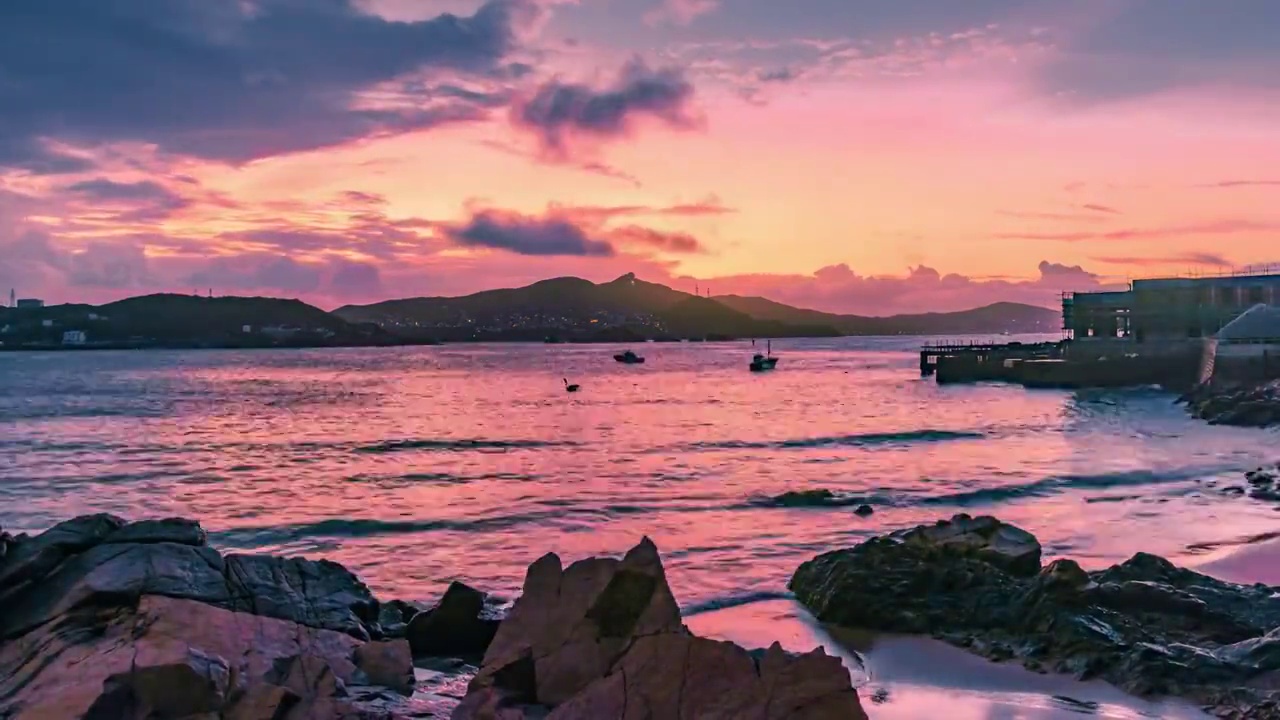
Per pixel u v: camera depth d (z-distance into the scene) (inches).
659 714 398.6
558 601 485.7
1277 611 694.5
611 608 472.1
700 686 406.6
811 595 813.2
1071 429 2460.6
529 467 1830.7
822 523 1213.7
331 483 1643.7
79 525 614.9
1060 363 3848.4
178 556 599.8
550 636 471.2
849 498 1379.2
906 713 560.7
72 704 433.7
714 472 1734.7
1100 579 752.3
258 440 2356.1
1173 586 741.3
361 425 2783.0
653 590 472.1
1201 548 1029.8
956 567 778.2
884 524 1206.3
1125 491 1443.2
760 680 404.2
